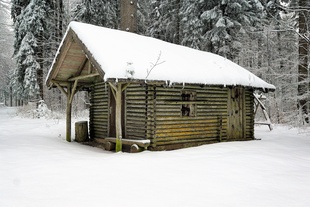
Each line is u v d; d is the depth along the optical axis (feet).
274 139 42.78
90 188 18.81
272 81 73.41
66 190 18.47
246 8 64.75
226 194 17.85
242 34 72.02
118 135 31.83
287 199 17.15
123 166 24.31
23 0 79.71
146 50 36.47
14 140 37.78
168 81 31.50
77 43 34.19
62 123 59.57
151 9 91.61
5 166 24.27
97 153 32.19
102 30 37.14
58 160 26.63
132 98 35.81
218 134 40.24
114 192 18.07
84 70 40.57
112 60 30.07
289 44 73.92
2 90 176.55
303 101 52.80
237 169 23.48
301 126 49.80
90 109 44.52
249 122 44.93
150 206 15.92
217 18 64.49
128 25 53.88
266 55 75.46
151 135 33.47
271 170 23.43
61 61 37.60
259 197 17.40
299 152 31.78
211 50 70.69
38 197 17.28
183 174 21.98
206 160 26.55
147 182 20.02
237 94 43.11
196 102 37.83
